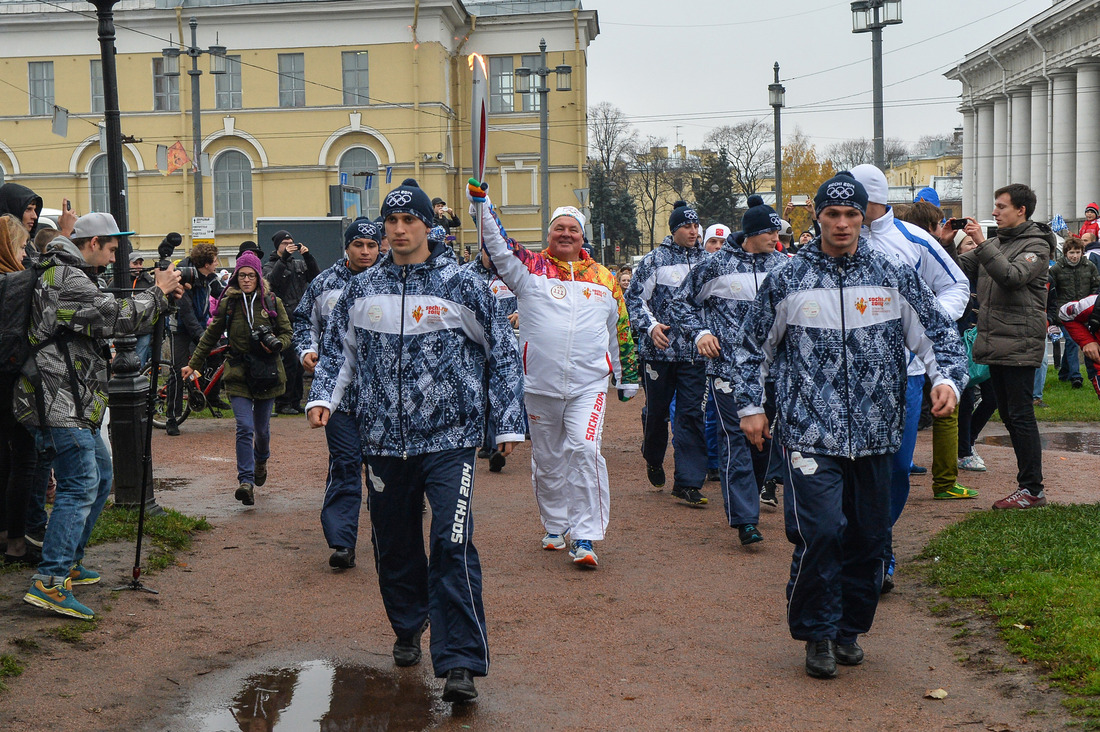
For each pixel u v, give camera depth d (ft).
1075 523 22.59
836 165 245.24
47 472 21.67
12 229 19.44
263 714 15.14
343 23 139.03
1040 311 25.17
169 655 17.46
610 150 243.60
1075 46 169.58
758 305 16.74
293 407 50.90
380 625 19.16
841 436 16.08
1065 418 42.57
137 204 141.90
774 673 16.60
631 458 37.09
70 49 141.38
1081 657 15.58
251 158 141.18
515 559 23.59
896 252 21.22
